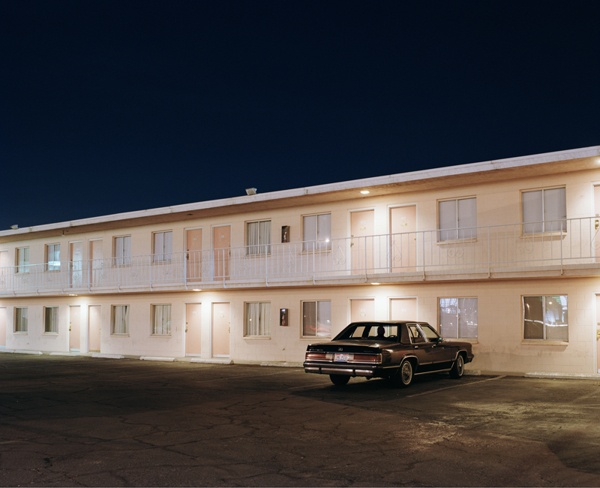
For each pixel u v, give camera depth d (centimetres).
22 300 3284
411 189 2014
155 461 779
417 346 1536
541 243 1798
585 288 1736
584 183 1745
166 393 1440
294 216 2320
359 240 2153
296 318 2266
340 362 1452
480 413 1127
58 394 1434
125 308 2839
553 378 1709
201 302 2552
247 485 676
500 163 1733
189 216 2569
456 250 1939
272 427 1002
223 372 1995
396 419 1070
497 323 1859
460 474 718
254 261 2409
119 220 2684
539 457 795
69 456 805
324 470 737
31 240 3269
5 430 988
